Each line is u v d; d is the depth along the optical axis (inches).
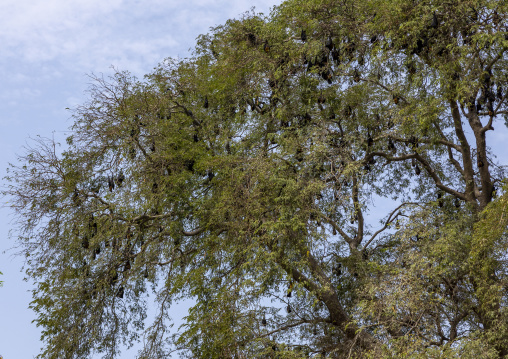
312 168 648.4
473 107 726.5
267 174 633.0
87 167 682.2
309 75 685.9
